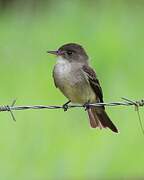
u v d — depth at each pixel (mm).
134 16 23047
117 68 20062
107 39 21656
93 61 20562
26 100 18125
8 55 20453
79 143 16281
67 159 15891
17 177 15430
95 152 16125
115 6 23484
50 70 19594
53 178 15516
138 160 16031
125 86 18969
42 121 16750
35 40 21562
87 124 16641
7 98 18328
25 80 19219
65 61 12898
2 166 15609
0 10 23328
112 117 17016
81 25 22578
